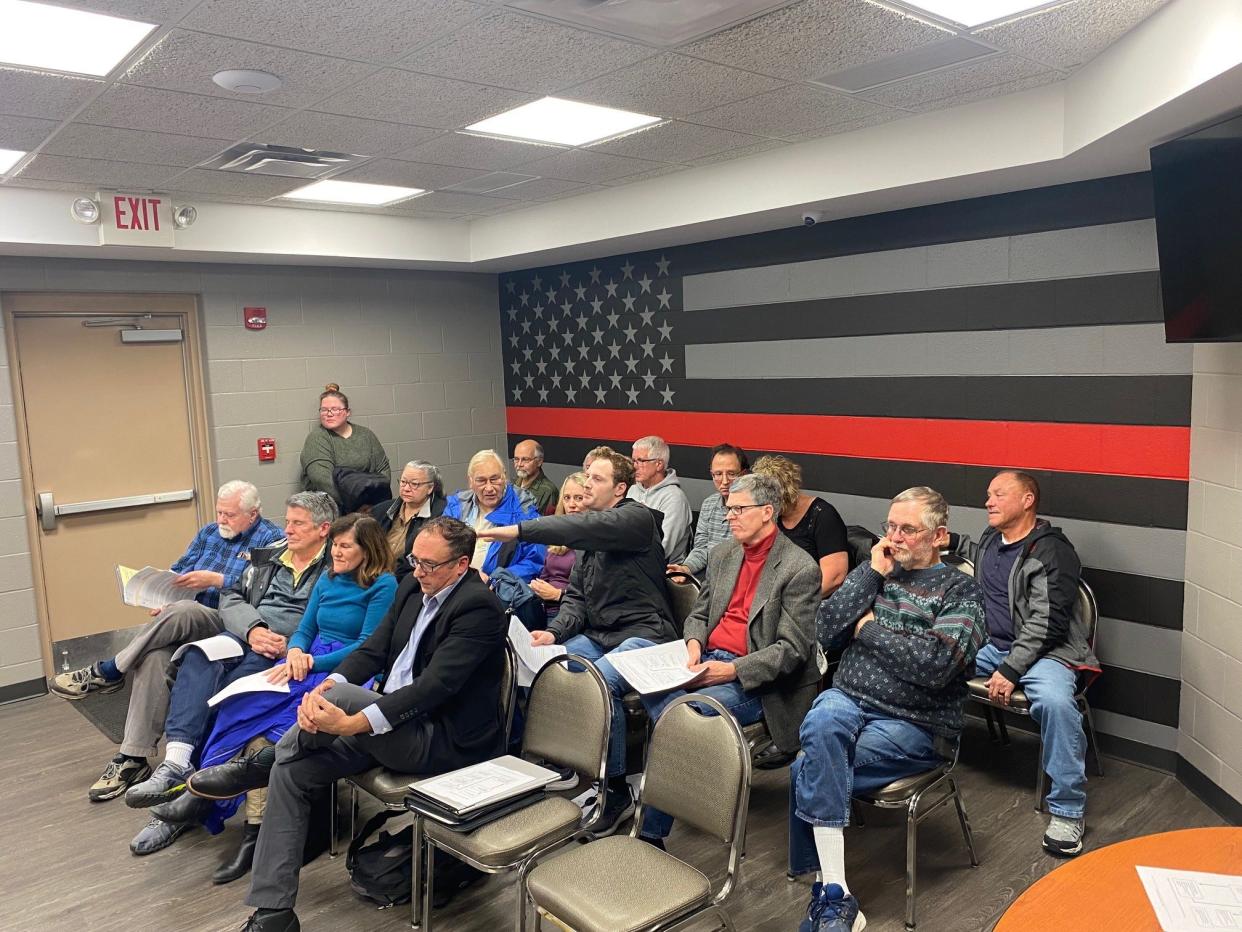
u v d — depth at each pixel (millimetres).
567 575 4062
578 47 2633
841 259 4484
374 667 3033
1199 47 2238
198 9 2273
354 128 3465
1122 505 3582
